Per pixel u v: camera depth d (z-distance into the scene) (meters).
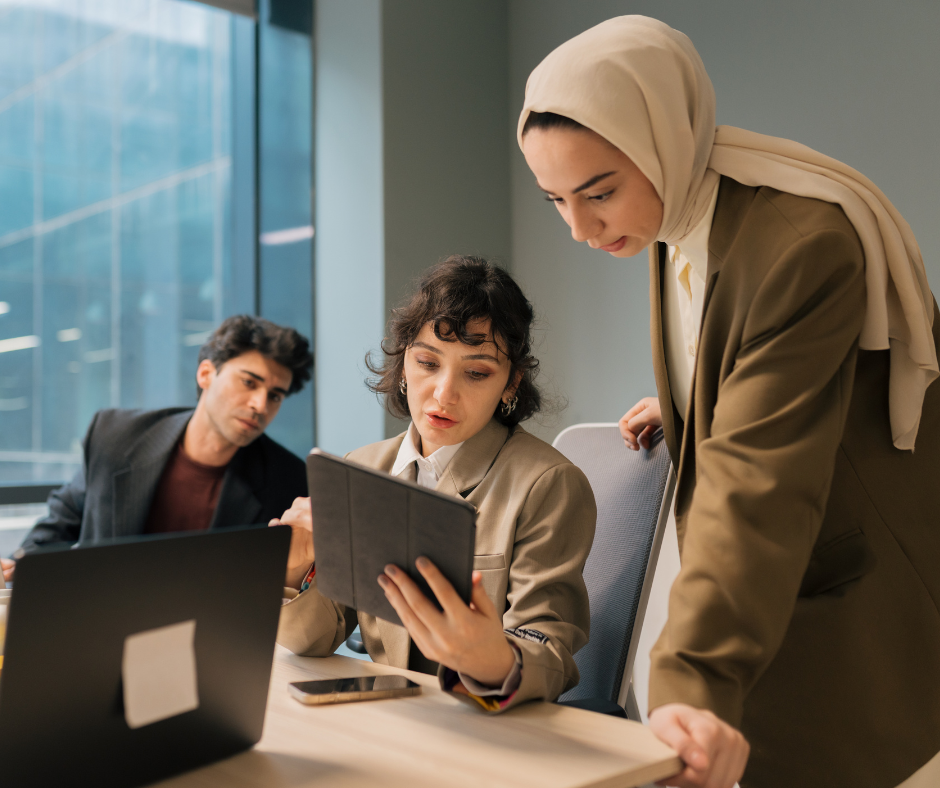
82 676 0.58
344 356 2.70
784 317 0.82
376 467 1.26
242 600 0.67
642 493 1.26
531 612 0.98
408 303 1.22
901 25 1.83
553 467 1.10
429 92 2.66
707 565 0.75
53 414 2.72
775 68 2.07
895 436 0.93
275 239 2.93
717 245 0.96
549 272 2.67
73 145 2.79
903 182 1.83
